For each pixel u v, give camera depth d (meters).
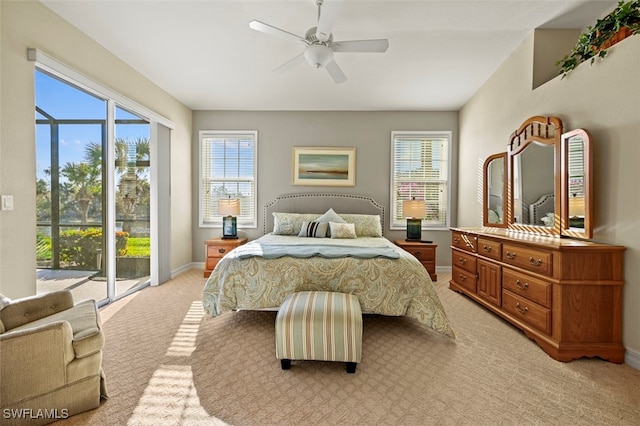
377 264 2.53
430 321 2.36
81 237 2.76
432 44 3.07
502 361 2.02
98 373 1.52
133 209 3.47
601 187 2.20
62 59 2.48
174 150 4.25
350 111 4.71
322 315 1.87
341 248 2.82
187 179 4.62
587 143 2.21
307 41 2.36
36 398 1.34
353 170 4.71
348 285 2.47
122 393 1.63
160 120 3.79
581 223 2.32
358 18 2.65
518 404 1.58
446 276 4.43
